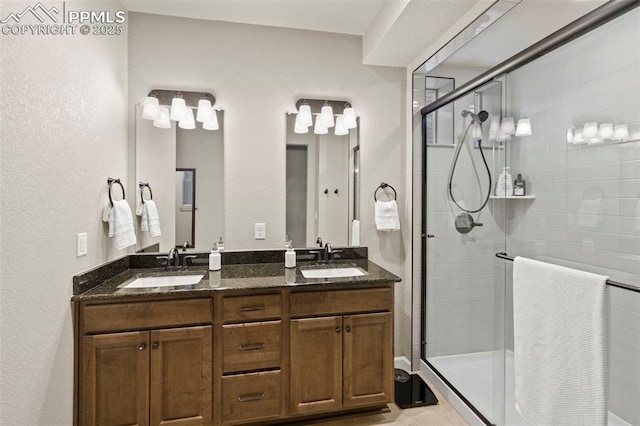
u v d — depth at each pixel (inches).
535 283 55.6
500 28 69.3
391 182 101.5
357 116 99.3
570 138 61.1
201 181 91.3
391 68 100.9
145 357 65.5
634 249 49.9
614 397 47.1
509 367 69.0
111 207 73.8
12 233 45.1
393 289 77.9
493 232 81.0
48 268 53.4
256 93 93.7
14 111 45.3
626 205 51.2
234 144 92.7
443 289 95.5
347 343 74.9
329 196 98.2
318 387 73.5
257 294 70.8
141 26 87.4
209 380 68.4
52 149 54.0
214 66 91.3
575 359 48.2
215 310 69.1
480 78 77.1
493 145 80.3
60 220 56.6
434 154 97.4
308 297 73.2
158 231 89.0
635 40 49.7
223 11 86.8
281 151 95.3
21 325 47.1
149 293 65.2
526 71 70.3
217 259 84.0
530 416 56.1
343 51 98.4
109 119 75.7
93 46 67.9
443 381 89.3
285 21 91.7
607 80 54.0
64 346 58.5
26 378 48.3
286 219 95.9
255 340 70.5
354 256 99.3
